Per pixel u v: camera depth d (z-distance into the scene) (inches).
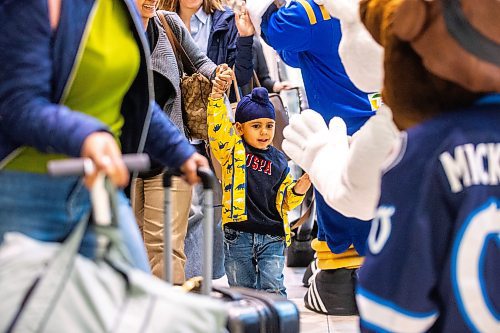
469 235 105.1
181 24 249.6
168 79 228.5
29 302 98.8
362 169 145.1
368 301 110.6
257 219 250.7
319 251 263.9
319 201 245.8
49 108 107.3
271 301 145.5
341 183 156.2
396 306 107.9
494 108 113.0
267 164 251.3
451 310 106.3
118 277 102.2
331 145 174.2
